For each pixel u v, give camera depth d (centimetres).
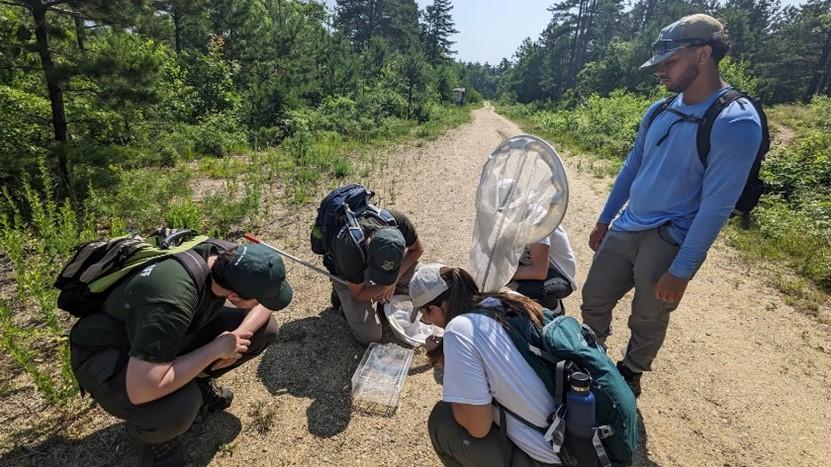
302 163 889
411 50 2948
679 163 235
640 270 254
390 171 923
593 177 1023
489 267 251
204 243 214
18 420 244
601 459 151
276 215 589
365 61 2908
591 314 299
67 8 557
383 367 309
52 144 539
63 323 327
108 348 197
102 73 554
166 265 189
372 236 283
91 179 538
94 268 190
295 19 2097
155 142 870
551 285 307
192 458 233
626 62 4025
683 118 235
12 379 273
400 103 2266
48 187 446
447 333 171
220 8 1802
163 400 197
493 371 162
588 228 654
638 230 255
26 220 486
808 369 352
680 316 421
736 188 214
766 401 311
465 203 717
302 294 397
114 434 241
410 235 345
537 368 161
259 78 1819
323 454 242
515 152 245
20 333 287
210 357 204
